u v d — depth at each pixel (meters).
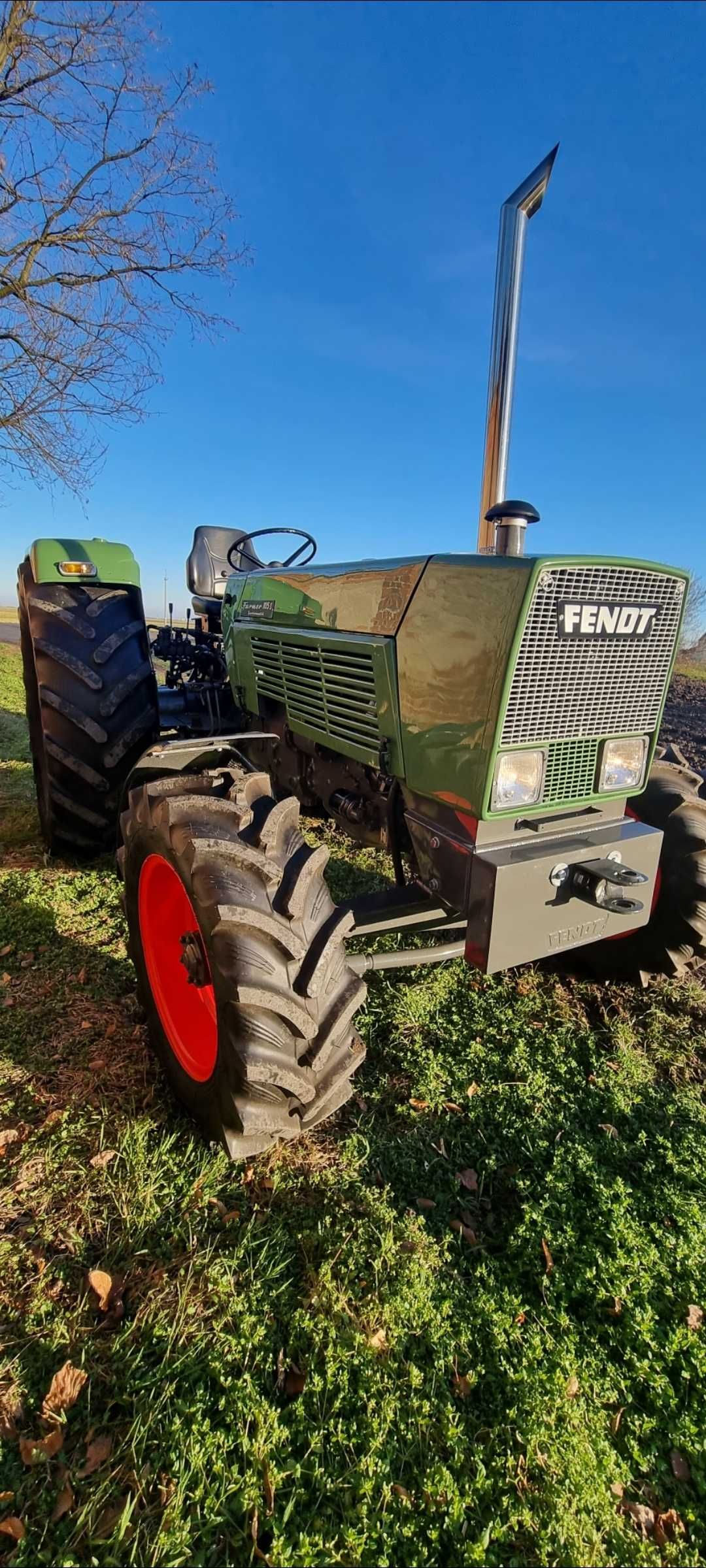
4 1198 1.75
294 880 1.70
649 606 1.87
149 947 2.14
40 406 6.29
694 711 10.62
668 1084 2.31
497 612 1.67
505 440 2.75
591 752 1.95
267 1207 1.75
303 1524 1.17
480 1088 2.23
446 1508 1.20
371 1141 1.99
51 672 3.10
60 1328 1.44
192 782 1.98
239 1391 1.33
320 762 2.70
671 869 2.40
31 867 3.65
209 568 4.66
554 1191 1.83
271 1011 1.57
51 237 6.00
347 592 2.30
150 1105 2.07
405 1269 1.59
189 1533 1.14
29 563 3.58
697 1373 1.43
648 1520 1.22
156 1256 1.61
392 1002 2.64
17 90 5.48
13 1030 2.38
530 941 1.80
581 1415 1.35
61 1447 1.26
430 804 1.98
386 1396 1.35
